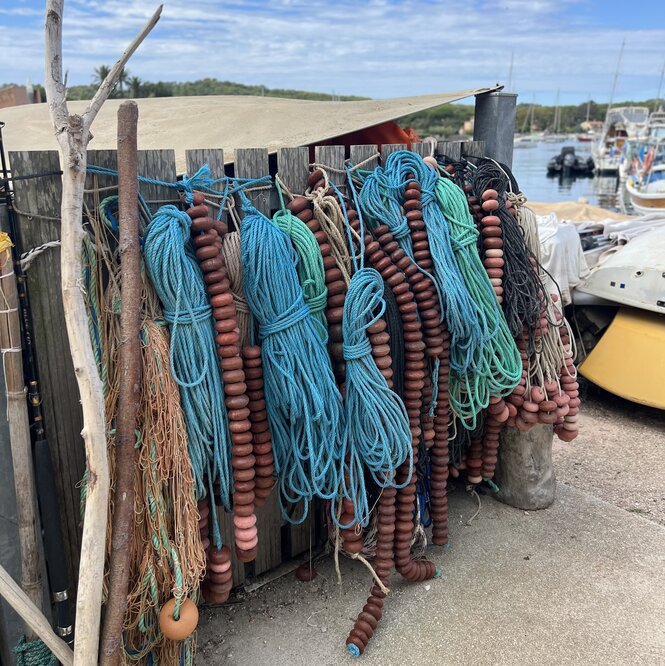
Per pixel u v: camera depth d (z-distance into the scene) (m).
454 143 2.92
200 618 2.53
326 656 2.35
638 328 4.88
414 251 2.54
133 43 1.60
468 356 2.60
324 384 2.18
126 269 1.74
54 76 1.56
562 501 3.42
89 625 1.62
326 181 2.37
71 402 2.06
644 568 2.85
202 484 2.04
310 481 2.37
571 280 5.17
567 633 2.45
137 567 1.90
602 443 4.49
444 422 2.72
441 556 2.92
